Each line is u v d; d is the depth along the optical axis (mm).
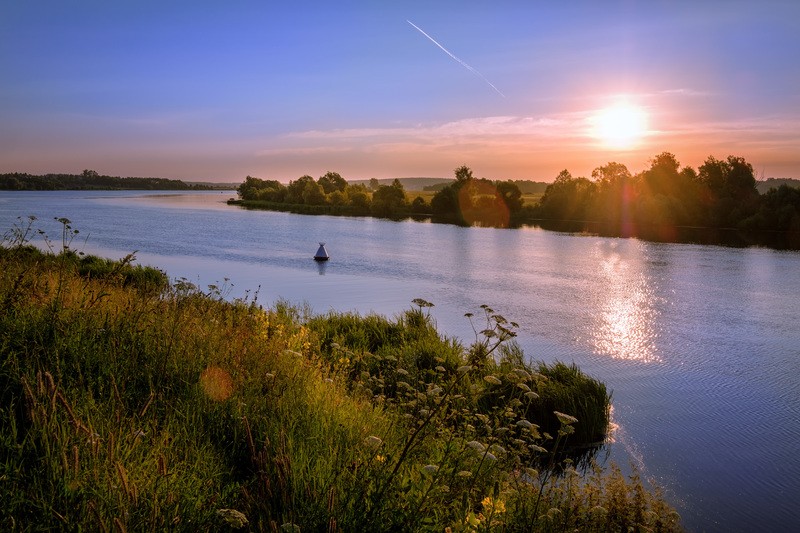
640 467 9797
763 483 9406
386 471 3988
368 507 3670
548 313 23938
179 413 4578
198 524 3240
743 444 10945
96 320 5906
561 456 9938
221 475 3973
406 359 10914
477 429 5984
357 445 4605
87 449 3469
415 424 5621
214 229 68125
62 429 3531
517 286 30891
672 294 29016
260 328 7680
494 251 48562
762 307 25906
